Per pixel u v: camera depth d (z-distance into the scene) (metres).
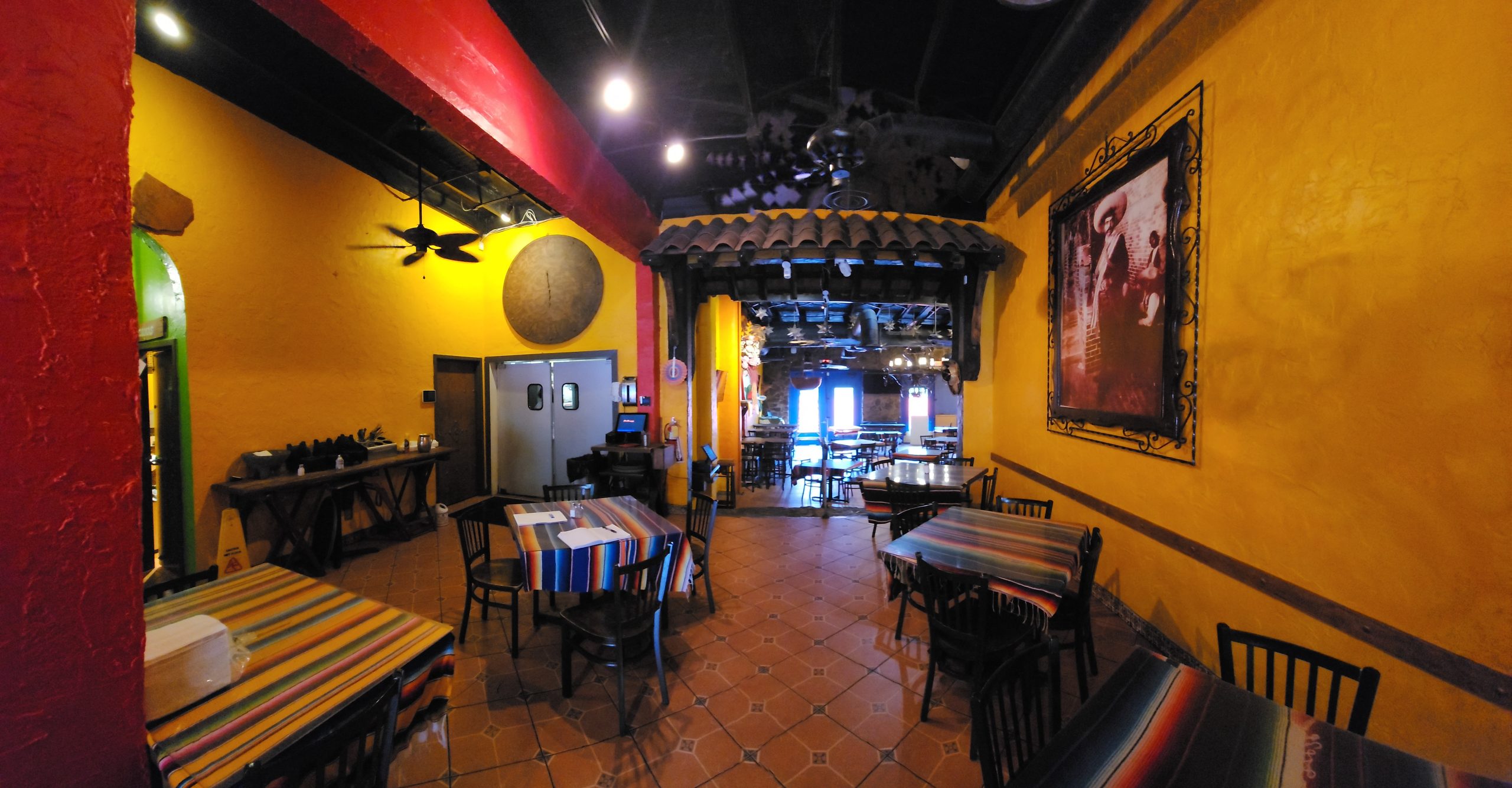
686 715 2.39
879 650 2.96
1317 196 1.86
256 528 4.14
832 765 2.08
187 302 3.75
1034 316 4.35
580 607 2.65
